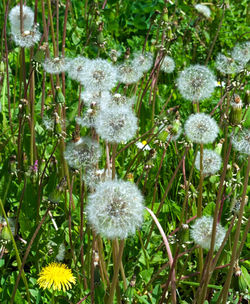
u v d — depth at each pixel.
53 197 0.49
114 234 0.40
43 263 0.66
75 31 1.19
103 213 0.40
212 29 1.43
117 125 0.50
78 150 0.52
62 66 0.72
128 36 1.46
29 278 0.62
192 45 1.39
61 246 0.64
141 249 0.67
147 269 0.64
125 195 0.41
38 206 0.65
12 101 1.07
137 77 0.76
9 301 0.56
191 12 1.39
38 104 0.93
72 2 1.37
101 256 0.56
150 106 0.98
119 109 0.52
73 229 0.69
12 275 0.62
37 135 0.82
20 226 0.67
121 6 1.45
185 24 1.38
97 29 0.81
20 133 0.73
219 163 0.67
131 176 0.49
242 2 1.52
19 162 0.76
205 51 1.37
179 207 0.75
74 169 0.53
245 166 0.82
